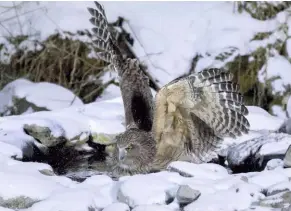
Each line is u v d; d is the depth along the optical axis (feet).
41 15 59.06
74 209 26.76
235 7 59.82
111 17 58.70
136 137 35.29
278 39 58.75
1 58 58.54
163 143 35.60
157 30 58.90
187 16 59.67
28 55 58.49
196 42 58.18
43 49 58.23
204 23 59.11
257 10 59.41
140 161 35.40
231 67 57.06
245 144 38.11
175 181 29.19
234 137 35.17
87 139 43.06
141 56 57.52
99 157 42.47
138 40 58.13
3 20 59.06
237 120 34.73
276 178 29.78
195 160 35.81
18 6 59.52
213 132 35.29
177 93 33.68
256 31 58.49
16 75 58.59
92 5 59.41
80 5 59.41
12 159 33.22
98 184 29.84
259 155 36.55
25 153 39.37
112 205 26.99
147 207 26.55
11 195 27.99
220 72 33.58
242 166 37.27
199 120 35.01
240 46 57.52
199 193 27.48
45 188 28.53
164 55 57.72
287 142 37.09
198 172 30.73
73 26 58.08
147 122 36.99
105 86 58.65
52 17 58.70
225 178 29.89
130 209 27.55
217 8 60.03
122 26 58.59
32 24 58.85
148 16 59.57
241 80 57.52
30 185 28.45
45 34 58.18
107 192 28.68
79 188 28.86
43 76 58.54
